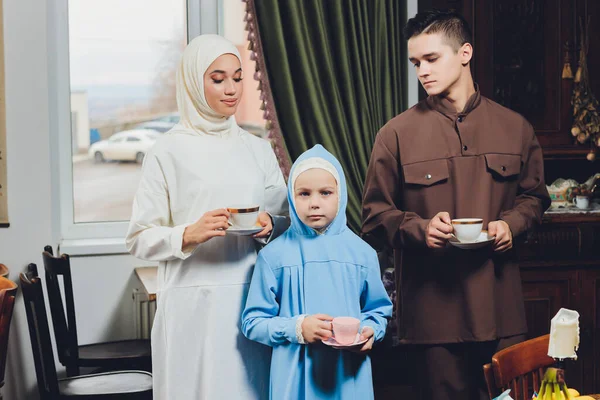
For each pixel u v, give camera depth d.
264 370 2.29
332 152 3.37
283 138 3.32
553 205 3.83
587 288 3.69
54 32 3.48
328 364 2.11
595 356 3.71
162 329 2.31
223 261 2.27
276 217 2.33
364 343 2.04
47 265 3.02
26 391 3.34
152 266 3.53
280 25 3.26
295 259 2.18
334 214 2.18
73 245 3.46
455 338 2.36
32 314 2.74
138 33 3.65
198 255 2.27
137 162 3.68
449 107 2.41
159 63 3.68
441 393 2.40
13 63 3.28
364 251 2.22
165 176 2.28
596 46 3.82
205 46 2.27
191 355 2.26
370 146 3.44
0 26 3.25
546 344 2.02
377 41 3.43
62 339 3.04
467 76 2.44
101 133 3.63
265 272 2.18
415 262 2.41
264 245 2.39
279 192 2.43
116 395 2.78
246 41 3.68
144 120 3.68
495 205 2.40
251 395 2.26
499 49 3.74
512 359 1.93
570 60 3.78
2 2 3.25
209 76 2.26
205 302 2.25
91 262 3.48
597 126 3.75
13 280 3.32
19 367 3.32
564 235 3.65
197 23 3.64
